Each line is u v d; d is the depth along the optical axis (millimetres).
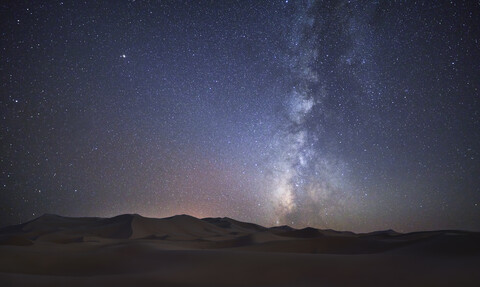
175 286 14562
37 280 14727
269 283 15430
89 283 14383
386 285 14477
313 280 15750
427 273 15773
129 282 14883
